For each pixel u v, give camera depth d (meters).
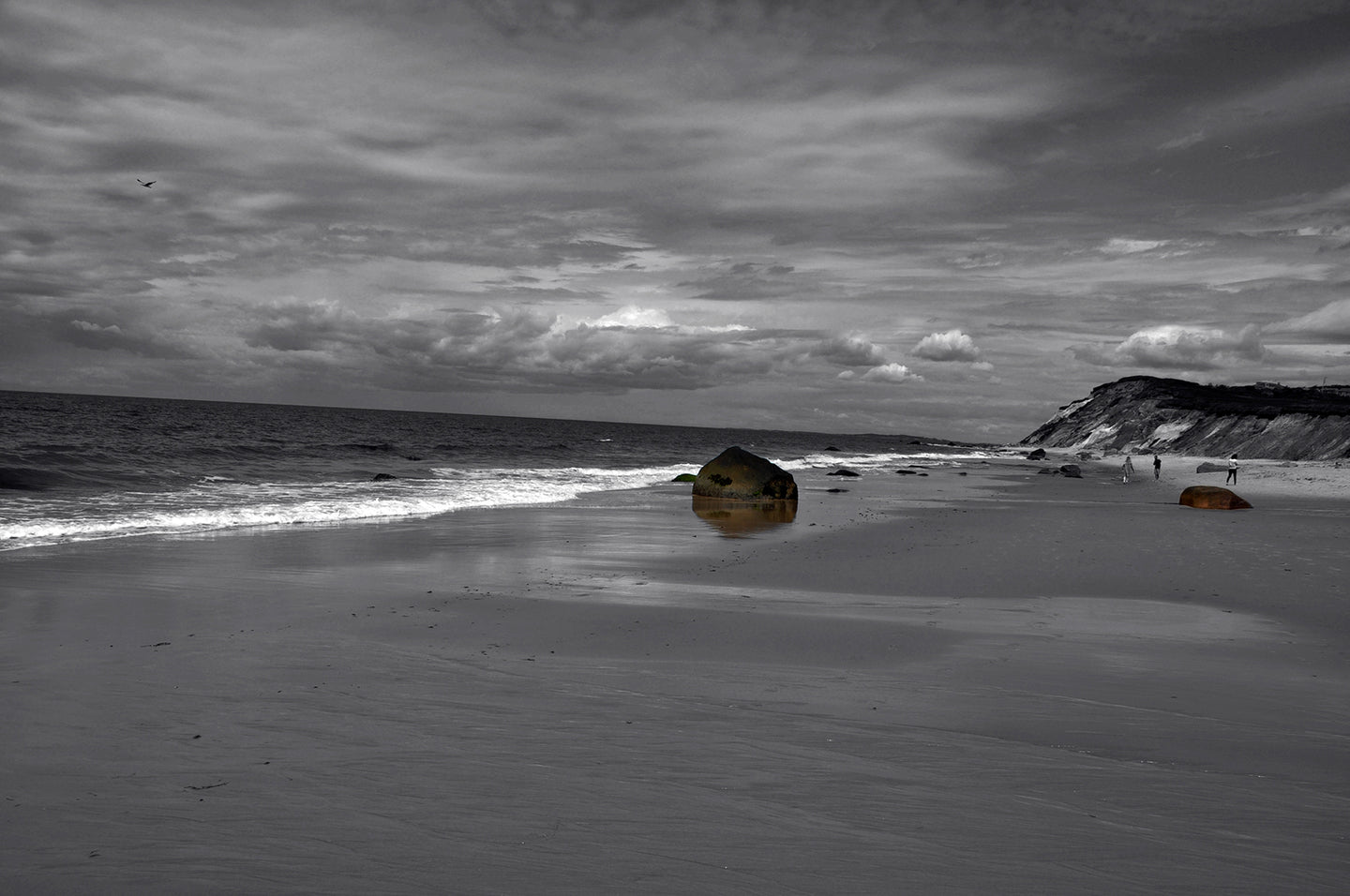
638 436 142.62
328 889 3.75
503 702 6.94
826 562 15.74
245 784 5.03
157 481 27.73
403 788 4.99
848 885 3.88
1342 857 4.34
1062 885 3.93
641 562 15.55
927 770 5.49
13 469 26.12
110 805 4.68
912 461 79.38
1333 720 6.88
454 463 50.28
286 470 35.78
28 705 6.57
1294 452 71.88
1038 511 27.38
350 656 8.41
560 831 4.41
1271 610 11.55
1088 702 7.27
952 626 10.40
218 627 9.59
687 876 3.92
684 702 7.07
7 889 3.70
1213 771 5.63
